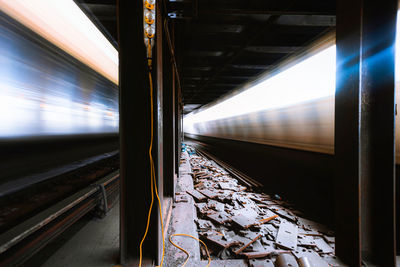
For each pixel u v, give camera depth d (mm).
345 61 1845
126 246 1841
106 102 5543
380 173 1830
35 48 2586
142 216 1850
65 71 3316
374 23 1776
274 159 7066
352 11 1757
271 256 2086
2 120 2174
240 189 4781
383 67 1779
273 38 5211
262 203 4125
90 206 2461
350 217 1843
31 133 2604
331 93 4207
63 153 3893
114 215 2793
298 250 2262
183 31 4891
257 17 4230
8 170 2795
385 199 1818
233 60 6305
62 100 3297
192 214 2873
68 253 1883
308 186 5223
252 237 2400
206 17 4277
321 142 4629
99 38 4582
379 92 1812
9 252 1427
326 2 3639
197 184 4805
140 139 1846
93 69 4379
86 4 3826
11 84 2258
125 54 1821
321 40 4543
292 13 3641
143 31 1811
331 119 4258
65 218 2004
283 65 6074
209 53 5992
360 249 1762
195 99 14891
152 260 1804
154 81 1780
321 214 3738
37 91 2684
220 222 2736
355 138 1761
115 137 6758
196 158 10227
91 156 5039
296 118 5512
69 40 3377
